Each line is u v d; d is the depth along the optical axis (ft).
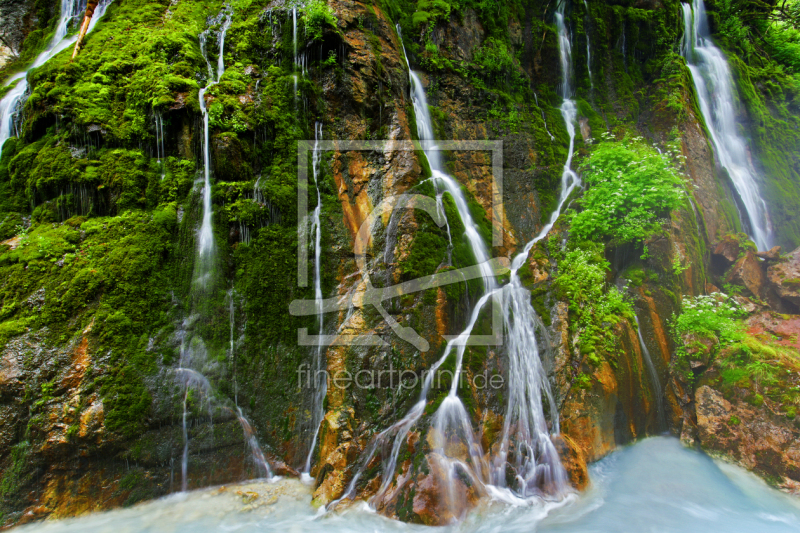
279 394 20.47
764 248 35.55
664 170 27.37
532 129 32.35
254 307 20.66
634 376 24.23
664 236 26.55
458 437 19.52
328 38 23.66
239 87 22.38
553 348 23.50
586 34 36.06
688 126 32.96
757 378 23.38
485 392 21.24
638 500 20.27
